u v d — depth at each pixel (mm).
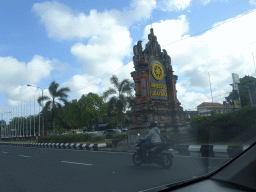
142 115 16953
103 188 3578
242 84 12289
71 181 4324
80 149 16453
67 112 53969
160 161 5637
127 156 9461
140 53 18219
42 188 3980
